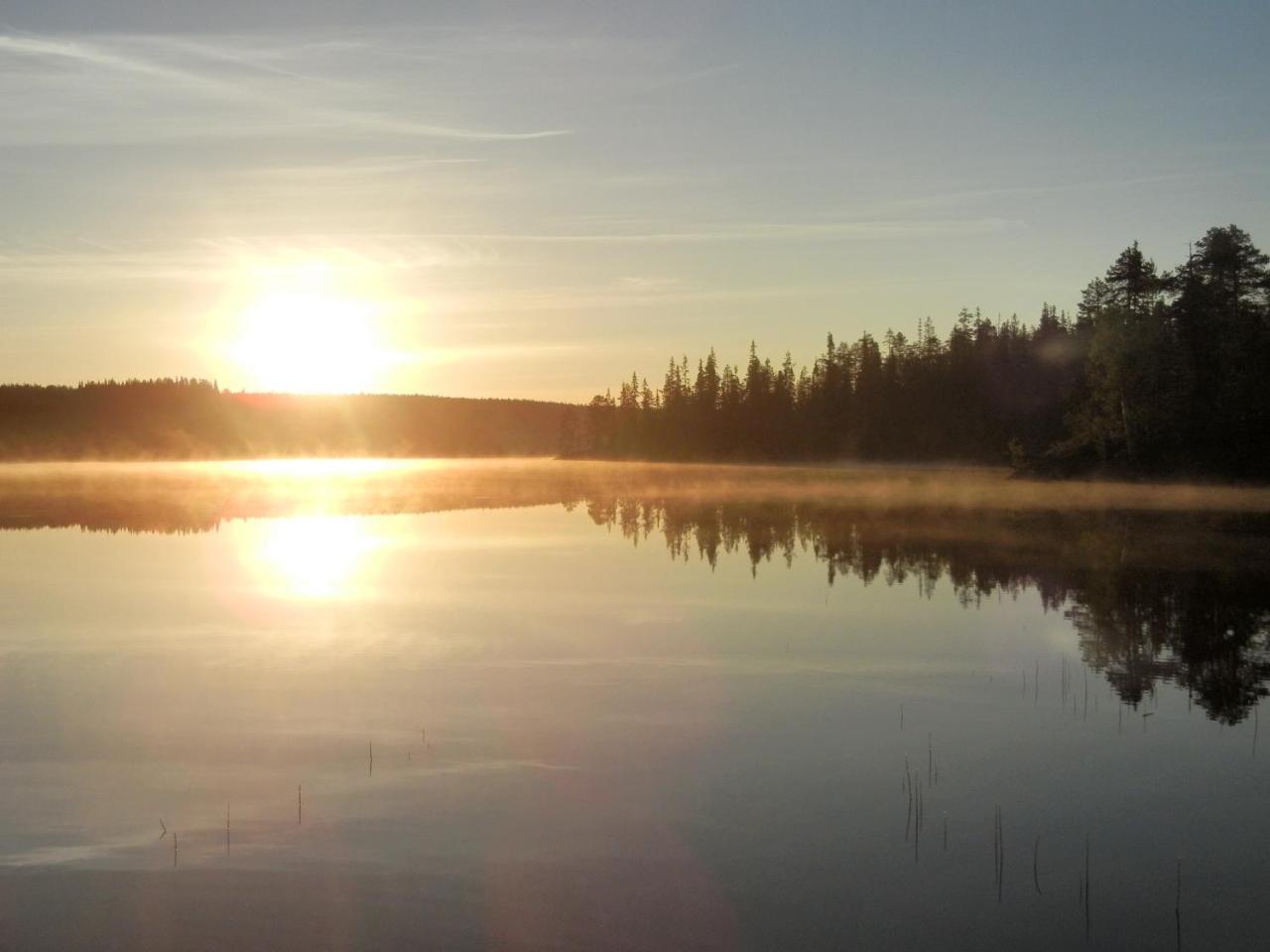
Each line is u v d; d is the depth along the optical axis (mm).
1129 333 66438
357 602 28891
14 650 22859
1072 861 12266
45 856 12445
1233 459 63156
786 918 11031
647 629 25141
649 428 161750
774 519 55156
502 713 17953
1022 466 80750
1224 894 11445
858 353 133750
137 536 48062
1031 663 21578
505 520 56500
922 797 14148
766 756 15828
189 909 11203
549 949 10414
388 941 10562
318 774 15008
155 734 16812
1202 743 16406
